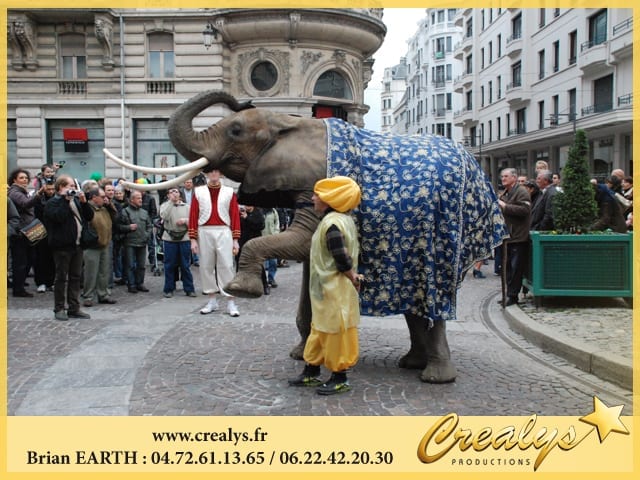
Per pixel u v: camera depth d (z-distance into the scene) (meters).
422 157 5.59
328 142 5.59
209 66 23.84
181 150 5.77
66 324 8.19
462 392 5.46
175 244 10.64
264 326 8.10
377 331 7.90
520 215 8.80
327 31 23.66
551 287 8.55
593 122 28.38
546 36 36.31
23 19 23.33
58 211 8.27
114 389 5.50
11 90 24.20
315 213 5.51
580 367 6.25
